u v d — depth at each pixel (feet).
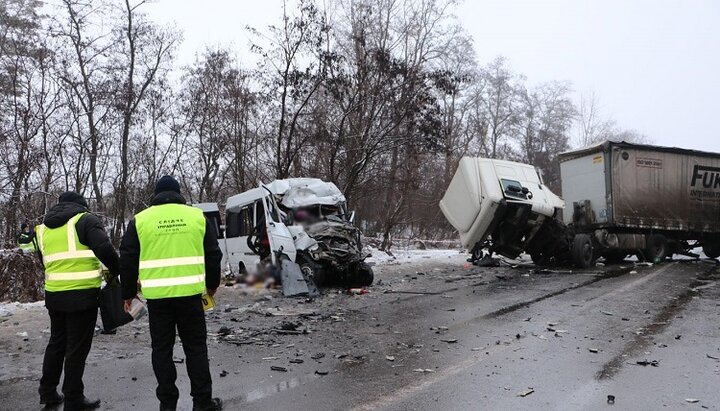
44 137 57.06
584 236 53.72
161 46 78.28
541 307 31.71
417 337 24.50
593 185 57.36
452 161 104.17
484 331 25.50
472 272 51.57
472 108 143.23
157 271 14.46
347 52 72.54
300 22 63.21
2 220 47.60
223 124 75.82
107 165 71.51
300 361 20.56
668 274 48.55
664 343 22.74
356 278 41.50
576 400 16.02
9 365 20.63
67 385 15.53
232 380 18.39
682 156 60.34
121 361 21.01
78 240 15.70
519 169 53.93
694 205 61.05
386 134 65.31
